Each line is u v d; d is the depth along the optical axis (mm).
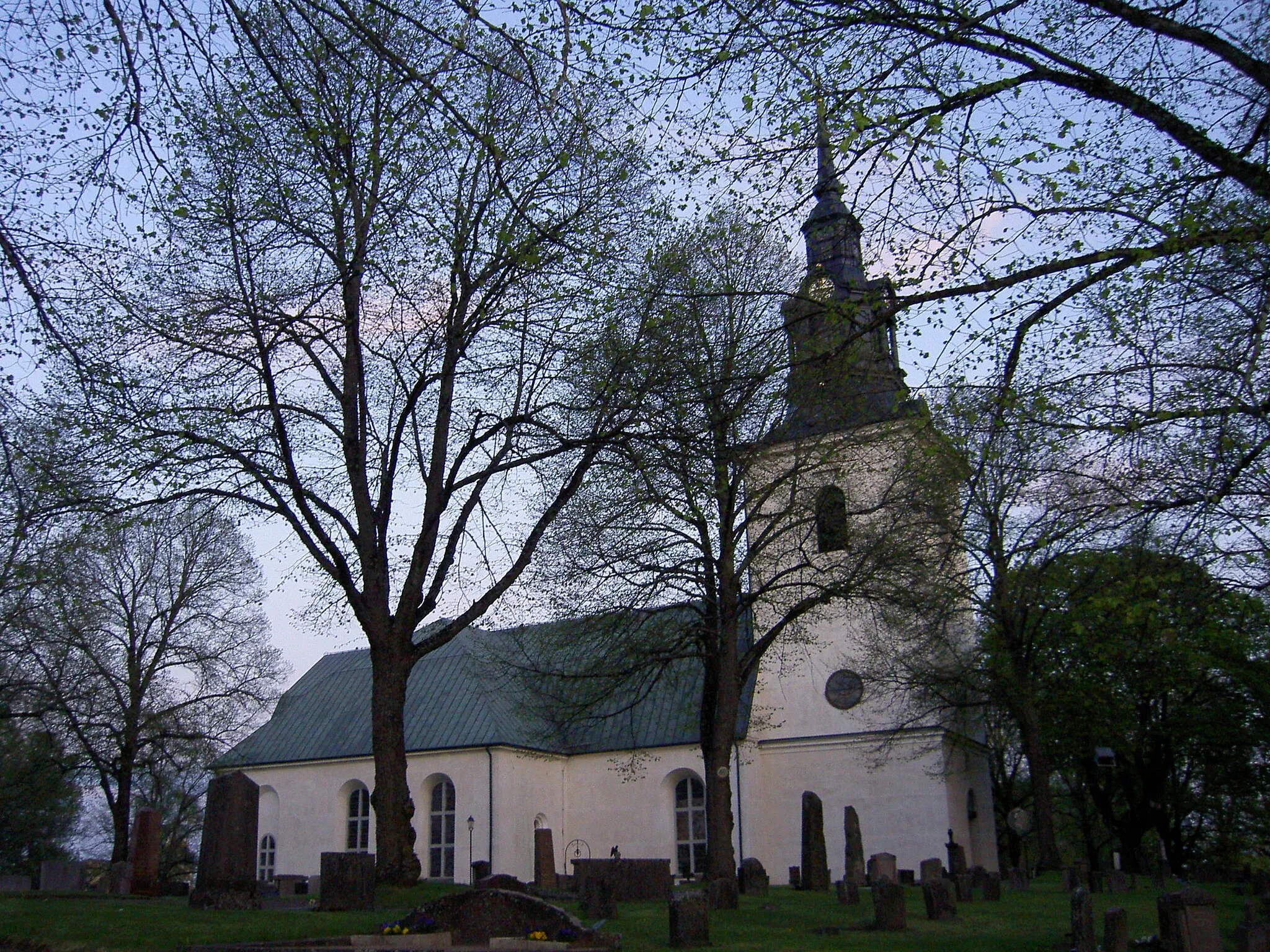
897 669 34438
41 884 30188
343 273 16938
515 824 36938
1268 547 12891
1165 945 12891
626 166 18312
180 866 50125
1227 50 10180
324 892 16109
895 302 11695
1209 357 12766
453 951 11539
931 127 10711
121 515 18125
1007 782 51875
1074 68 11109
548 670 27156
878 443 23859
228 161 16719
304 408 19469
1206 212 11781
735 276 21656
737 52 11445
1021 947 14141
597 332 18844
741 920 16922
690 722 33188
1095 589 15102
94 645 34688
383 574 19062
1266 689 34500
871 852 33281
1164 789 40188
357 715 42750
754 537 26734
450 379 20188
